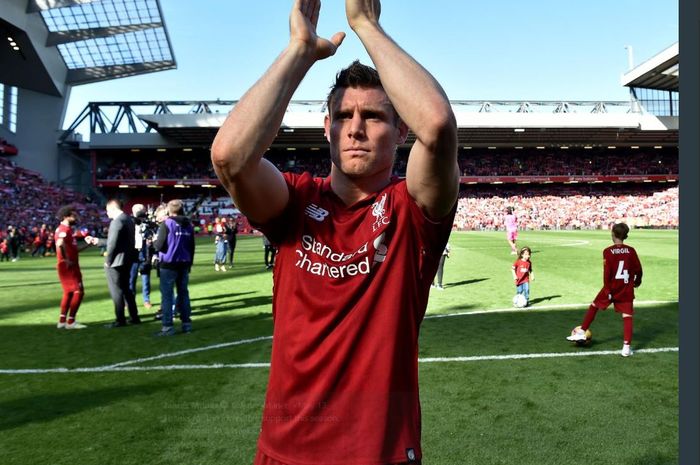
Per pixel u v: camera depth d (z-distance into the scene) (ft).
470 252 71.15
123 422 13.20
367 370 4.24
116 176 184.24
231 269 54.70
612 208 182.39
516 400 14.38
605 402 14.19
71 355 20.40
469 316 27.12
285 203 4.66
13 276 53.52
